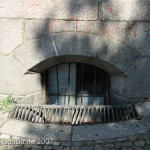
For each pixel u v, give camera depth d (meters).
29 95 3.92
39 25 3.54
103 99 4.22
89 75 4.12
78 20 3.49
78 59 3.81
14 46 3.65
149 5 3.44
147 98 3.93
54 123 3.59
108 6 3.43
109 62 3.69
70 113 3.88
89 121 3.87
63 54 3.66
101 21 3.50
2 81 3.83
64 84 4.18
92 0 3.40
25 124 3.50
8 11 3.49
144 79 3.81
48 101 4.26
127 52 3.65
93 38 3.57
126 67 3.73
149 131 3.35
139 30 3.55
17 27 3.56
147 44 3.63
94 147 3.13
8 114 3.68
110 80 4.07
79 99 4.25
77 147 3.14
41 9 3.46
